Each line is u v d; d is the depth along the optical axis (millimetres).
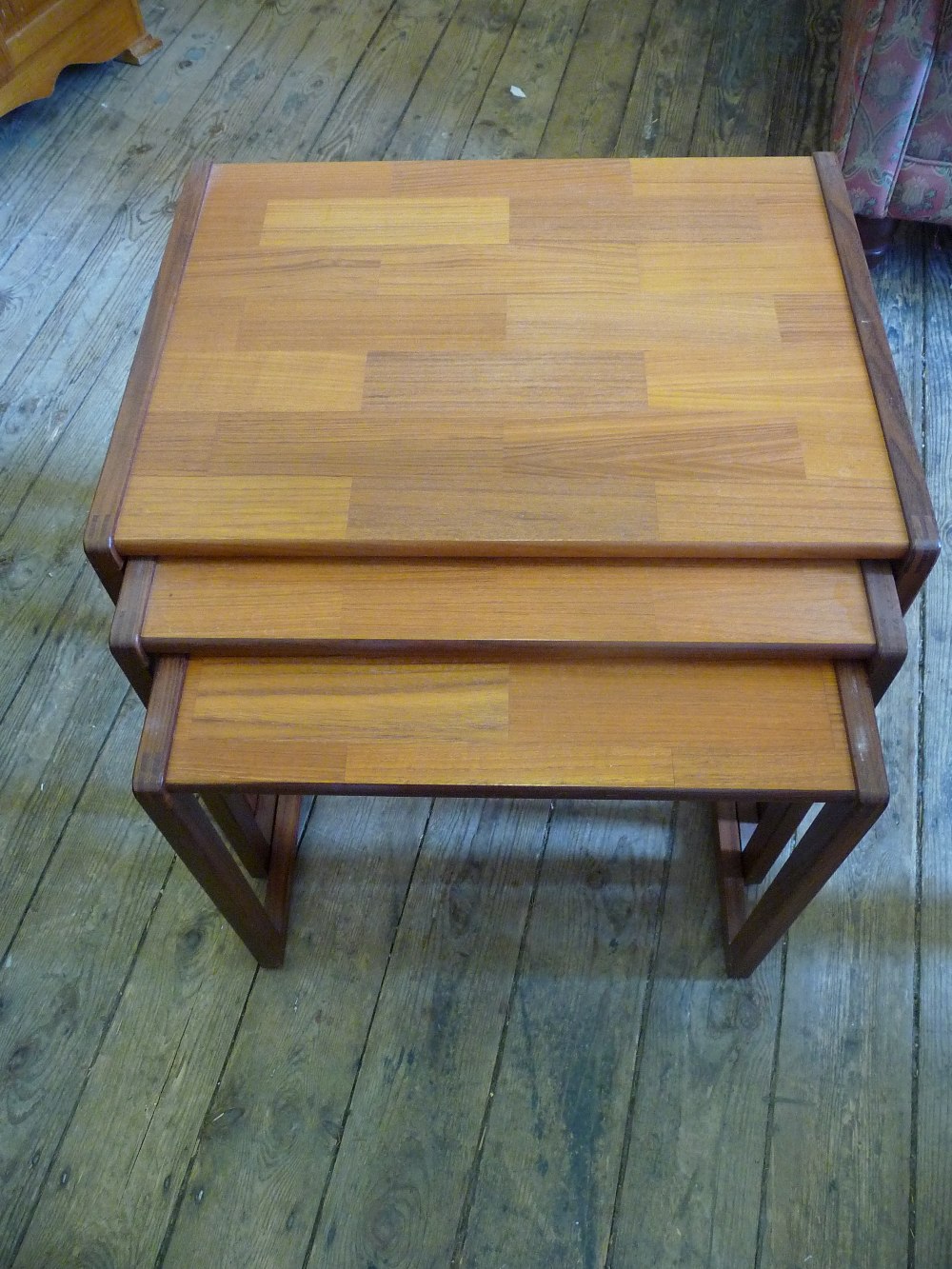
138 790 750
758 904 945
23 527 1419
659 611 793
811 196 999
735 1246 960
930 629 1303
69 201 1745
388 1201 987
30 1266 964
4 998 1102
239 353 914
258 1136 1021
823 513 809
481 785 755
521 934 1123
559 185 1013
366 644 792
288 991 1097
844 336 908
